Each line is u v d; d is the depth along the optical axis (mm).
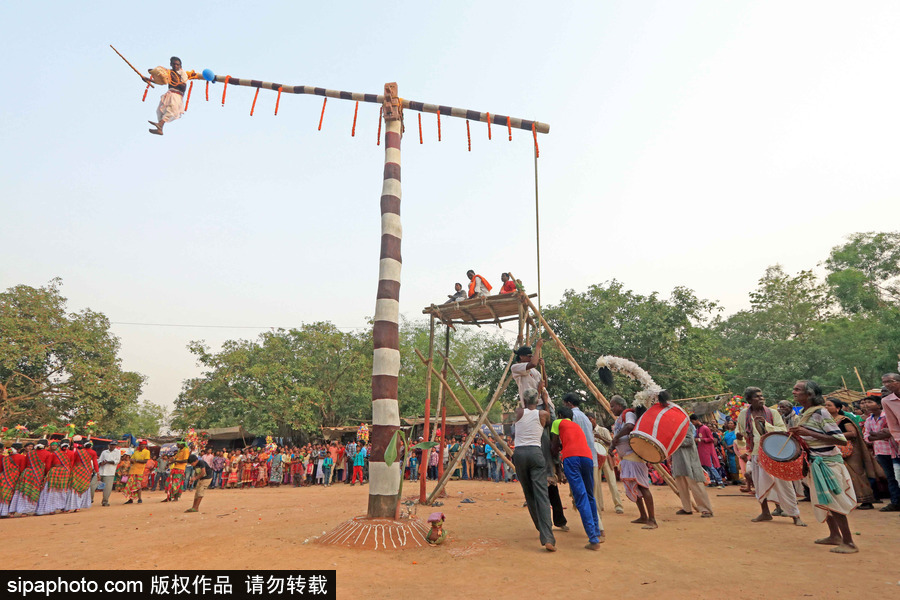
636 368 8297
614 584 4148
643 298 27141
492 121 8344
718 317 45969
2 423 27688
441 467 12688
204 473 11172
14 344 27266
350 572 4633
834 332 36906
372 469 6480
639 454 6801
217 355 28734
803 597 3676
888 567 4469
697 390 24812
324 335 31844
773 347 37500
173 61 8273
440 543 5836
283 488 21094
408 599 3814
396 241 7434
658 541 5914
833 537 5426
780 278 44000
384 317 6957
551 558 5113
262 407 27766
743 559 4914
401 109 8227
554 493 6762
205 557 5344
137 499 16047
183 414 30328
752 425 7355
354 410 32438
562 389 24859
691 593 3844
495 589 4059
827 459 5270
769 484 7020
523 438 5828
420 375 35906
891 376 7715
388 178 7707
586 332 25406
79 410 28828
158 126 8117
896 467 7750
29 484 11062
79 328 30594
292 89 8445
